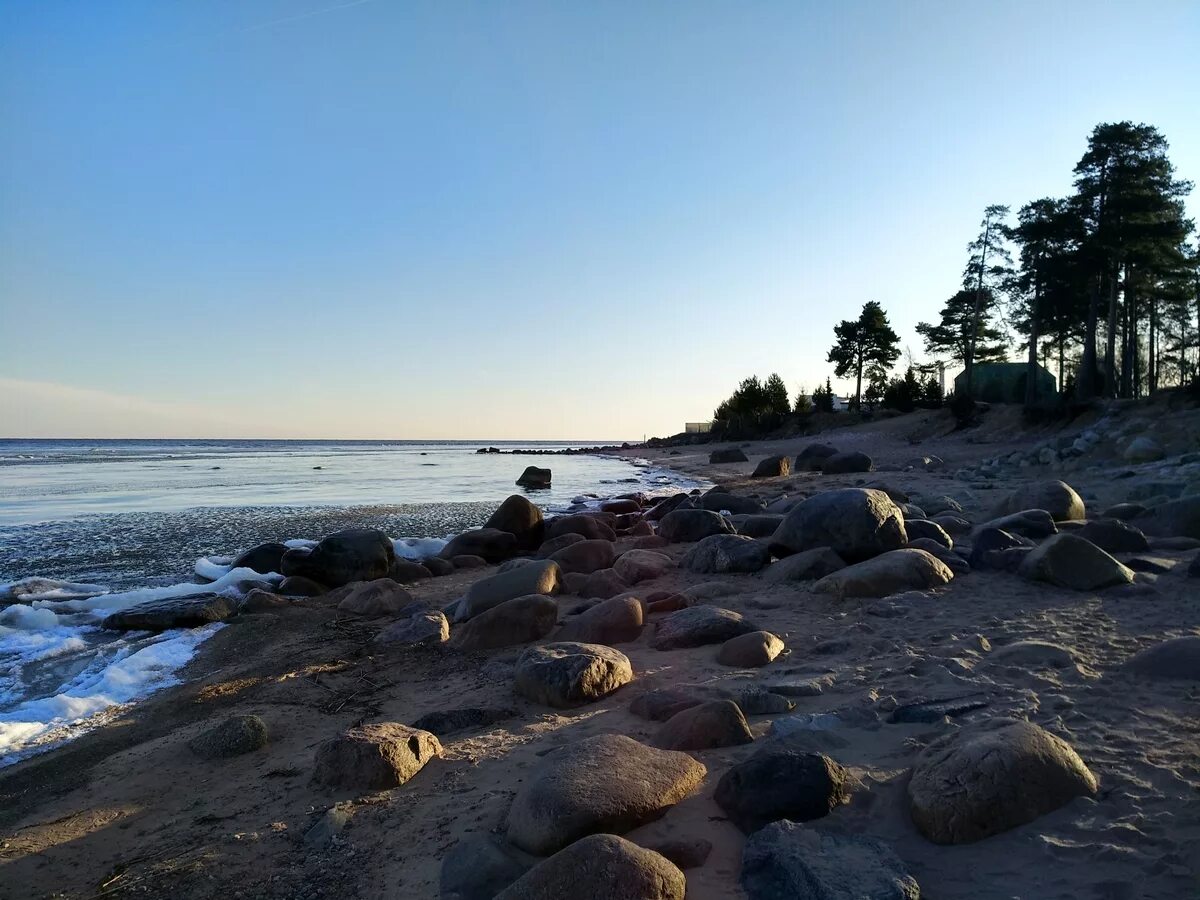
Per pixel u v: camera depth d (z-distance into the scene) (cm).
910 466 2781
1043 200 4184
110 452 9412
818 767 379
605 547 1178
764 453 5159
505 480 4116
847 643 646
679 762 411
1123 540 930
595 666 586
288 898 364
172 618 1047
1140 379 5506
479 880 341
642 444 11125
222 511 2502
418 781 472
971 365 5666
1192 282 4128
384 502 2844
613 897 303
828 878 305
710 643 692
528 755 487
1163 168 3616
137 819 474
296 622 1009
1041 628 646
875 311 7081
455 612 958
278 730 609
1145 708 453
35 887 404
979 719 452
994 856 325
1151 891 292
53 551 1698
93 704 756
